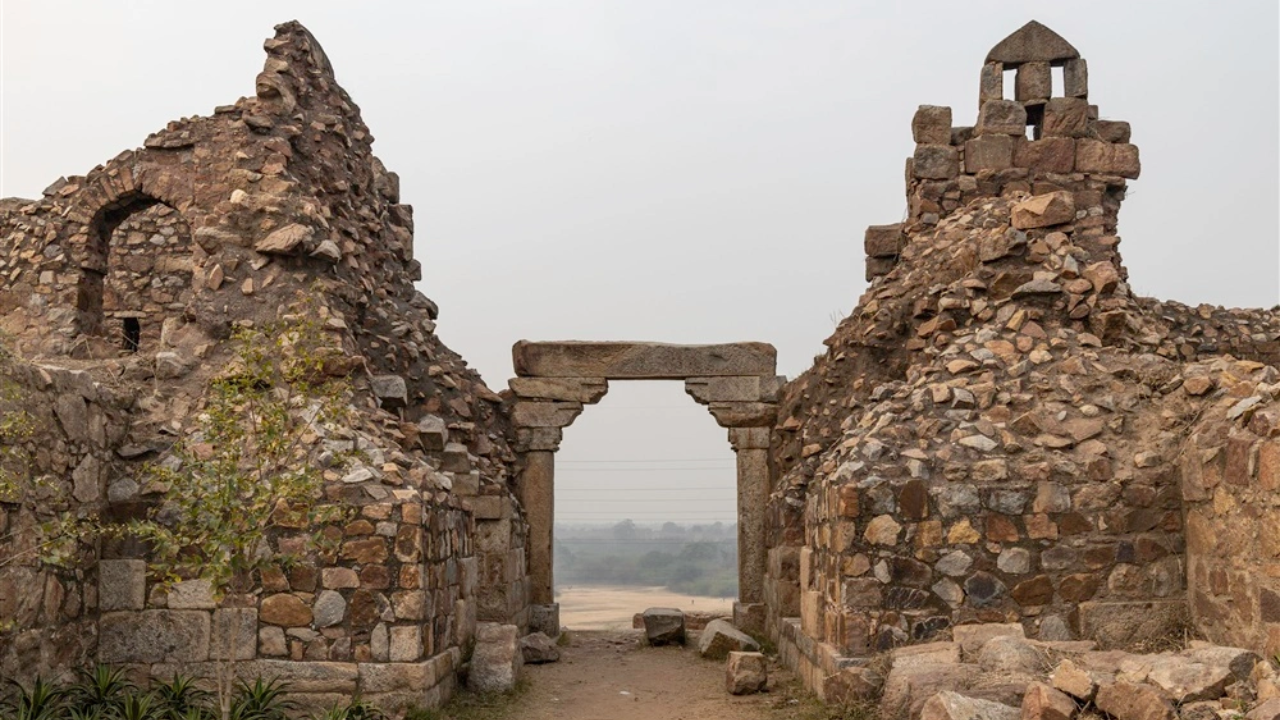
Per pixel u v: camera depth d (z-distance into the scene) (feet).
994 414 32.76
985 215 45.42
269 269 39.63
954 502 30.94
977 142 51.31
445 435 46.85
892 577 30.68
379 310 46.96
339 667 30.37
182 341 38.22
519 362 58.80
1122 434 32.09
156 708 28.17
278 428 27.20
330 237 42.45
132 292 54.29
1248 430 27.50
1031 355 34.50
